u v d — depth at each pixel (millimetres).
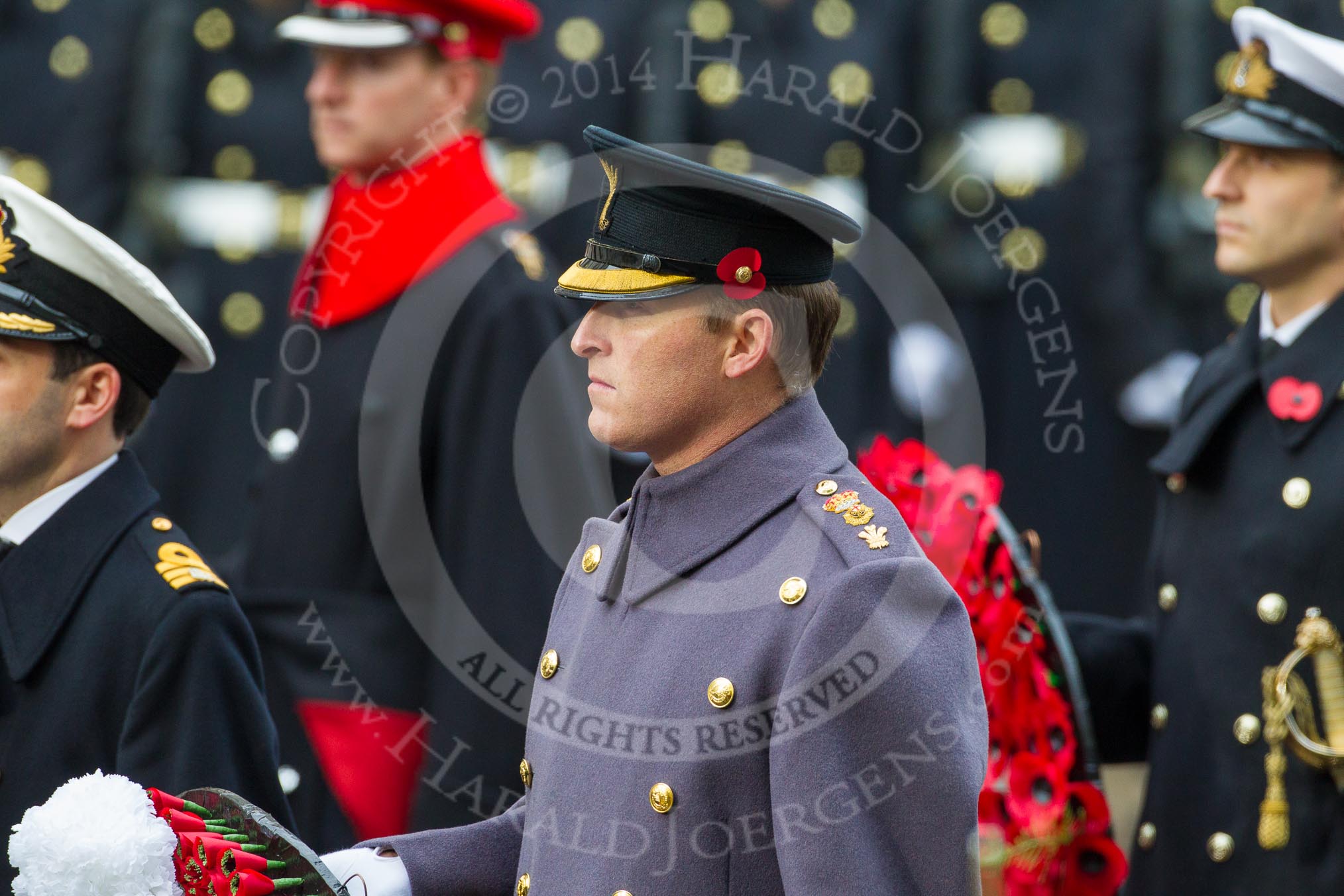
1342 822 10883
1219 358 12414
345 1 13070
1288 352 11695
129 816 8156
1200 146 19719
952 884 7086
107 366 10133
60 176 21016
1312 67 11562
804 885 7070
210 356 10836
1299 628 11109
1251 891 11148
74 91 21125
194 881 8000
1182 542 12172
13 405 9898
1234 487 11836
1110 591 19312
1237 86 12016
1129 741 12555
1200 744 11602
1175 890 11625
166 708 9484
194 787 9344
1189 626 11852
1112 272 19594
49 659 9711
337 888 7602
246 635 9883
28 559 9875
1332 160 11578
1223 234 11969
